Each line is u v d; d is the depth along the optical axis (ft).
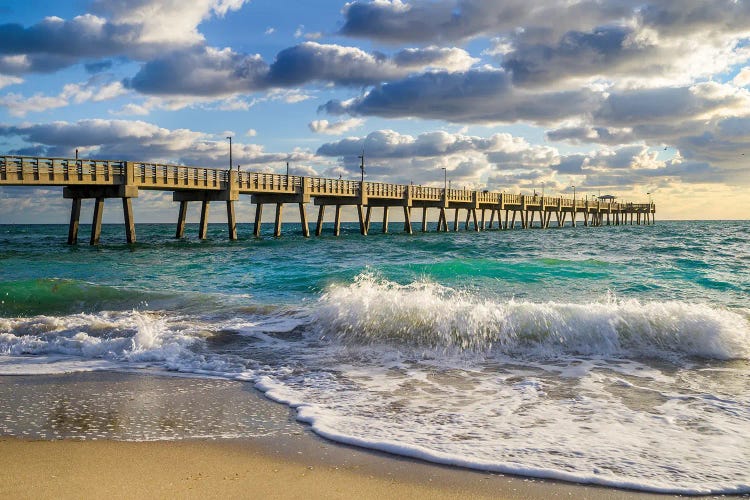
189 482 10.93
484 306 27.25
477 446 13.14
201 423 14.93
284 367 21.53
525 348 24.17
